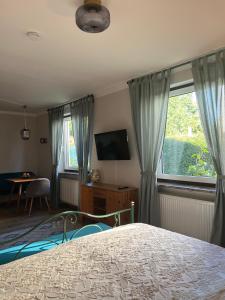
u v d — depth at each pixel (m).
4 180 5.94
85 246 1.73
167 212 3.19
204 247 1.70
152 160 3.32
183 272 1.37
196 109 3.12
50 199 5.67
